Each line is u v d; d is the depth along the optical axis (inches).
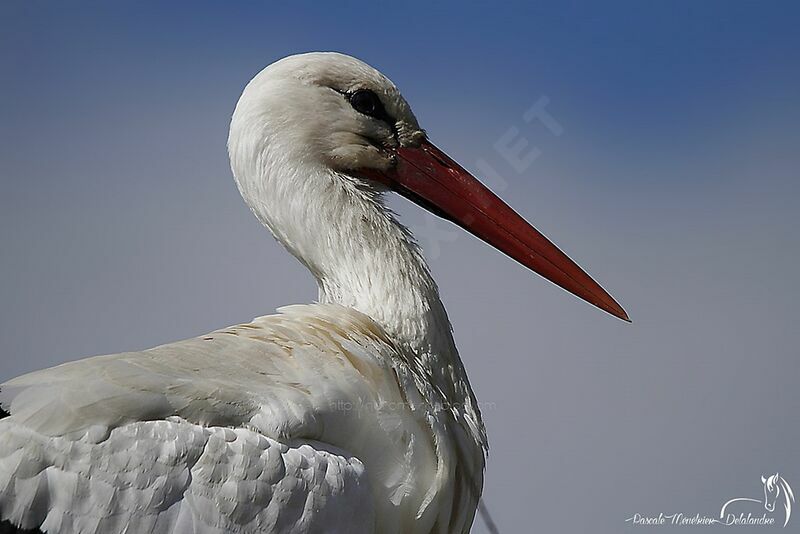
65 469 336.5
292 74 452.8
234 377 373.4
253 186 452.1
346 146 456.4
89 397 346.6
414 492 402.6
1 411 343.0
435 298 445.1
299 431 370.0
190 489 346.6
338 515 364.8
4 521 329.7
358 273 442.0
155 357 371.2
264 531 351.6
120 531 337.1
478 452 434.3
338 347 398.6
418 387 416.2
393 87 466.6
